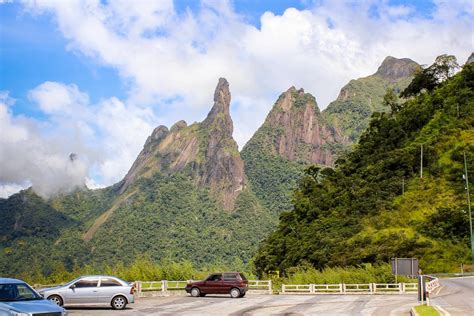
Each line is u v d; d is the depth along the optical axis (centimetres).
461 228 9244
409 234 9162
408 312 2606
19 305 1662
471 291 3922
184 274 4881
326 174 14812
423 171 11969
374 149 14612
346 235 9825
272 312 2620
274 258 10950
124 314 2438
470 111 13462
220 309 2773
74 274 4850
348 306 3025
